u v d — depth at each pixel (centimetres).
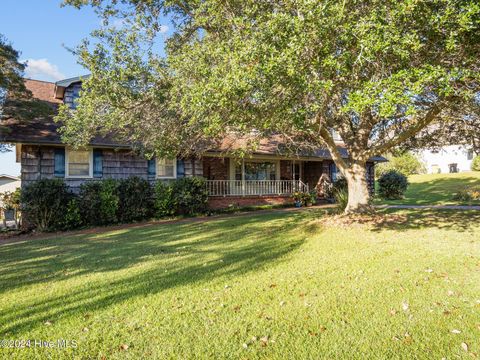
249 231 1002
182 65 683
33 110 1300
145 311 416
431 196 2338
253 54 495
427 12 475
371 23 474
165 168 1595
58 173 1346
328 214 1229
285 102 568
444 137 1122
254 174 2038
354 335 350
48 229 1214
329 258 656
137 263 655
